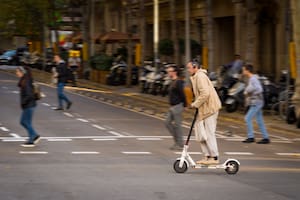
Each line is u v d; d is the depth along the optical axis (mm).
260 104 21703
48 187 13352
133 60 58656
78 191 12953
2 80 55531
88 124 26156
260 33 44594
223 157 18406
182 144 19453
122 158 17625
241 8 44125
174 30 43031
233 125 27391
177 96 19422
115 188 13305
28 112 19938
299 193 13055
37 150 19000
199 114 15406
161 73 41844
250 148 20484
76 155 18062
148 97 40219
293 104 26312
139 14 54094
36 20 68500
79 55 63312
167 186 13617
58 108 31719
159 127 25672
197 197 12461
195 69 15570
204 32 53750
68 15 67312
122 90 46219
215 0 51812
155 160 17375
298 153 19609
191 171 15711
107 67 51562
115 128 24969
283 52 41125
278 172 15844
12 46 103375
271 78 36375
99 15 76250
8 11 67688
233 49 53375
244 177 14961
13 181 14016
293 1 26891
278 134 24703
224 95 32281
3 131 23500
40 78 59188
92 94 42281
